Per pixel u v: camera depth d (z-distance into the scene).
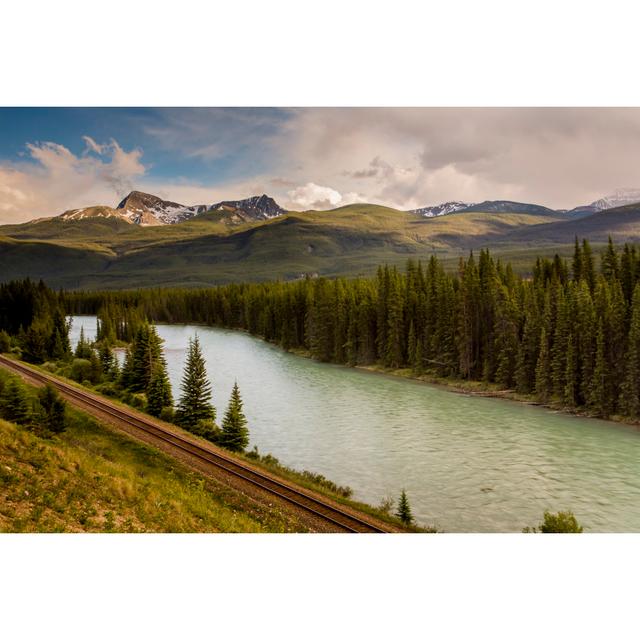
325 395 74.31
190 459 34.47
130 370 67.00
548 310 77.62
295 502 28.72
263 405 66.94
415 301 104.12
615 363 65.56
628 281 89.38
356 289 131.38
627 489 39.56
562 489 39.47
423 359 95.50
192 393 50.03
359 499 36.31
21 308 137.38
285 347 132.88
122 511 21.59
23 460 22.53
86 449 33.12
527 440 52.78
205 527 23.12
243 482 31.25
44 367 80.62
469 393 79.06
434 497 37.56
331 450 48.22
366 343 108.06
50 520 18.58
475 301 90.19
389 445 50.12
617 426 59.72
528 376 77.56
